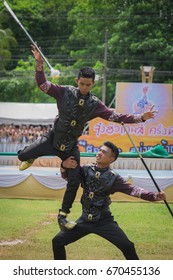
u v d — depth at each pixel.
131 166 18.36
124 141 20.97
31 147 6.59
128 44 32.75
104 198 6.57
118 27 33.06
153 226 11.56
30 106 27.64
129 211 13.32
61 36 40.84
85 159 17.48
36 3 40.56
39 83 6.26
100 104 6.45
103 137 20.86
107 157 6.51
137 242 9.98
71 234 6.56
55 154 6.58
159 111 21.47
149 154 18.52
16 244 9.64
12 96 34.97
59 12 40.97
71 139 6.47
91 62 35.09
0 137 25.62
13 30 39.88
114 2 35.56
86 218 6.57
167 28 33.03
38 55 6.19
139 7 32.88
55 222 11.70
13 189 14.90
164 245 9.77
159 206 14.27
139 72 32.19
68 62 38.16
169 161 18.38
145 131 21.19
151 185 14.73
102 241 10.00
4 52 33.47
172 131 21.36
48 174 15.18
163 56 31.98
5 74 35.28
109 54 33.47
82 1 37.84
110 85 33.59
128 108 21.94
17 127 26.16
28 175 14.86
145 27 32.38
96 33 36.38
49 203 14.27
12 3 39.66
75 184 6.53
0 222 11.65
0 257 8.67
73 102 6.32
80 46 38.78
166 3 32.97
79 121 6.38
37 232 10.67
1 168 17.59
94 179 6.55
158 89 21.75
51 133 6.54
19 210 13.12
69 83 33.62
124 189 6.55
